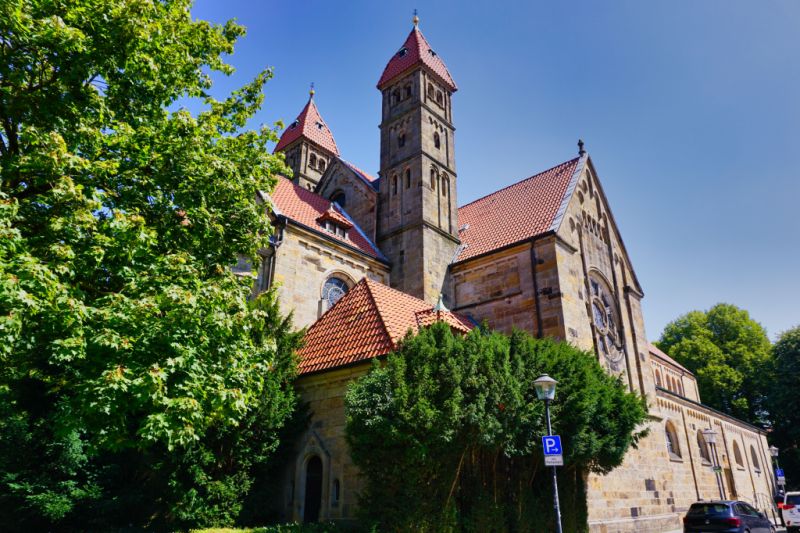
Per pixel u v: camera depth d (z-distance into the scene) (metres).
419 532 14.39
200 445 15.91
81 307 10.22
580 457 18.61
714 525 21.77
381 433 14.45
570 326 27.22
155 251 13.70
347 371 18.98
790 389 61.22
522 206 34.06
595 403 18.59
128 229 11.62
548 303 27.55
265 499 17.55
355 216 35.94
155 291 11.93
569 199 31.47
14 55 11.78
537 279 28.42
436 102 36.78
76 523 15.46
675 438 37.69
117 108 14.17
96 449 12.09
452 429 14.58
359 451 15.16
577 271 30.06
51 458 15.66
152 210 14.00
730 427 49.22
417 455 14.26
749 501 48.22
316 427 19.17
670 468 34.00
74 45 11.65
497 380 16.03
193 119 14.36
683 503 34.00
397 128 36.00
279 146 48.56
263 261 25.38
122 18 12.55
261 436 17.56
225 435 16.80
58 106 12.73
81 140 12.68
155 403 10.85
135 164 13.71
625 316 35.03
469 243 33.81
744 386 68.38
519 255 29.62
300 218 28.48
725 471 45.22
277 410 17.94
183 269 12.41
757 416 67.81
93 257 11.31
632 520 26.80
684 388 61.00
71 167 11.32
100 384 10.42
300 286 26.17
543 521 18.61
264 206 16.45
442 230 32.88
